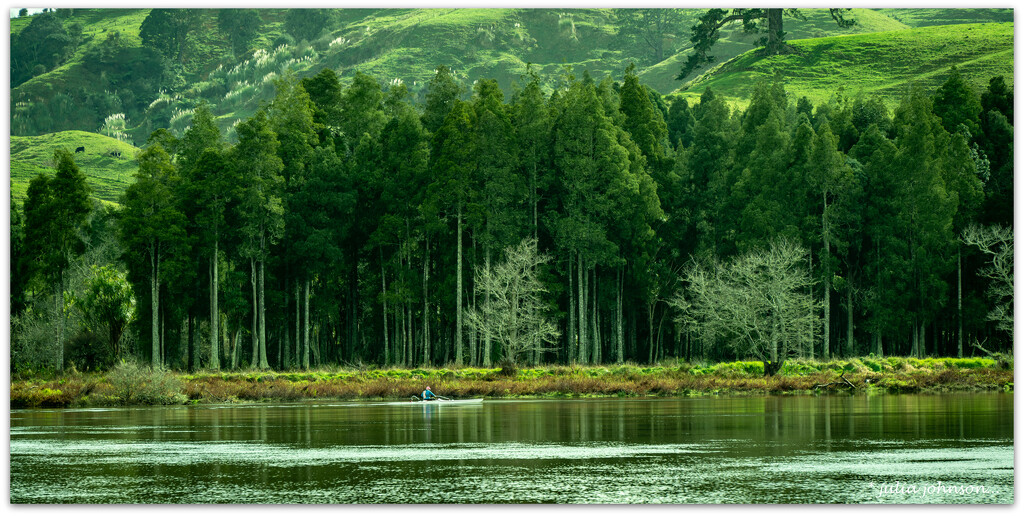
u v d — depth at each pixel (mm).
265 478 36938
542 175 111875
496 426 55406
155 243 103750
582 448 45062
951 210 108000
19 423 61094
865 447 44750
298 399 84625
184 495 33875
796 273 102438
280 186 107625
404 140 110688
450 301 107062
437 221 104625
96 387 82625
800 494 33656
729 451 43719
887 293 107812
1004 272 103312
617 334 113625
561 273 110188
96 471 38938
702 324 103938
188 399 82000
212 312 103312
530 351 106688
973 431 50781
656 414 62469
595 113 108312
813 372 94125
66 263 101750
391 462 40781
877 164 111812
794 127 148750
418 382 89938
